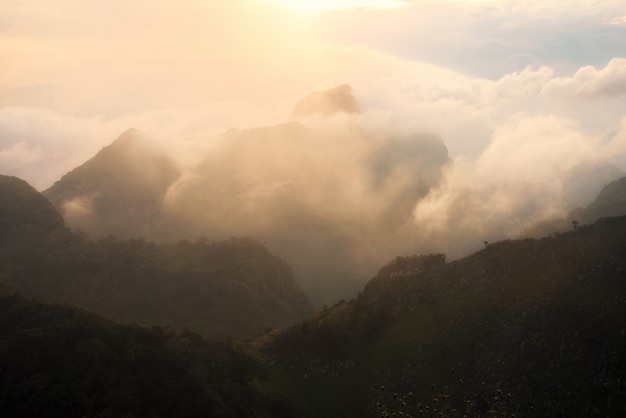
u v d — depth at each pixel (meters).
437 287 160.50
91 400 109.50
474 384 129.00
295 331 157.25
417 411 127.62
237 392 125.88
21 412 107.81
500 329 136.38
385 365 142.38
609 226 147.00
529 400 117.50
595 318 123.19
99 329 125.25
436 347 142.00
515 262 152.62
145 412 112.31
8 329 128.50
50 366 114.00
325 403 135.38
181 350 127.06
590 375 114.06
